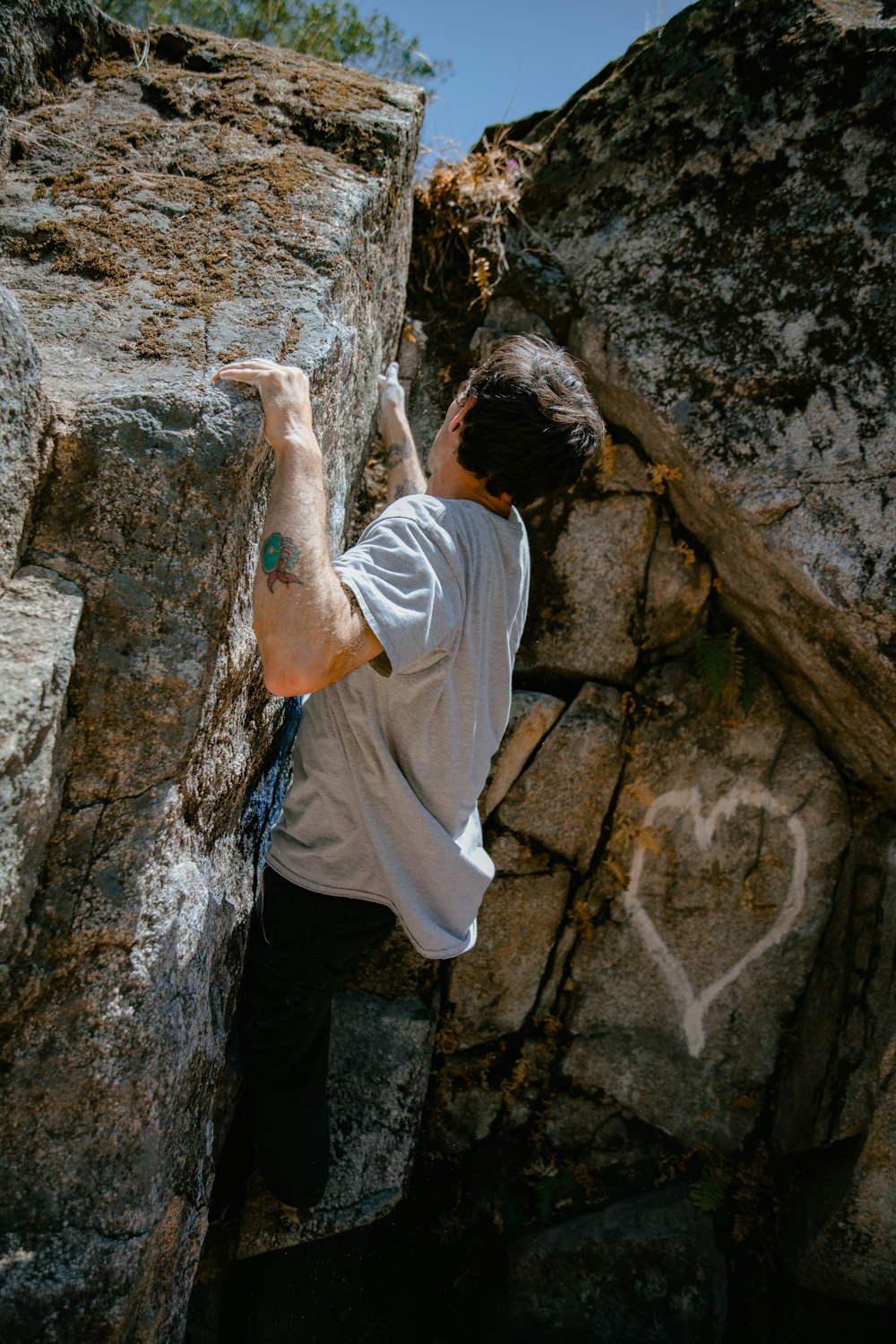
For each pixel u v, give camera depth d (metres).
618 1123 2.72
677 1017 2.72
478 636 1.56
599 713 2.61
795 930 2.69
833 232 2.35
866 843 2.57
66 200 1.99
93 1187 1.45
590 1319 2.50
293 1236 2.25
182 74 2.45
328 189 2.15
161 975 1.52
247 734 1.82
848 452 2.25
